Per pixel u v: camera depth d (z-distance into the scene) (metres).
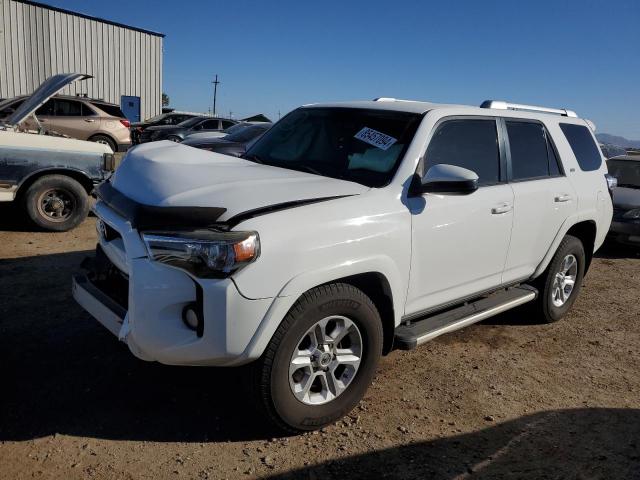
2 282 5.40
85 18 25.50
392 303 3.49
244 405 3.53
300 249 2.95
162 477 2.85
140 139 20.80
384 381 4.02
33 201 7.41
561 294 5.39
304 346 3.19
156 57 28.20
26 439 3.07
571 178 5.09
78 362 3.93
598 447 3.36
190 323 2.88
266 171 3.61
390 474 2.98
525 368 4.40
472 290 4.24
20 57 24.12
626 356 4.79
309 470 2.97
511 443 3.35
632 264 8.30
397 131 3.86
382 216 3.36
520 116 4.70
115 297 3.42
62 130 16.59
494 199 4.17
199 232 2.79
